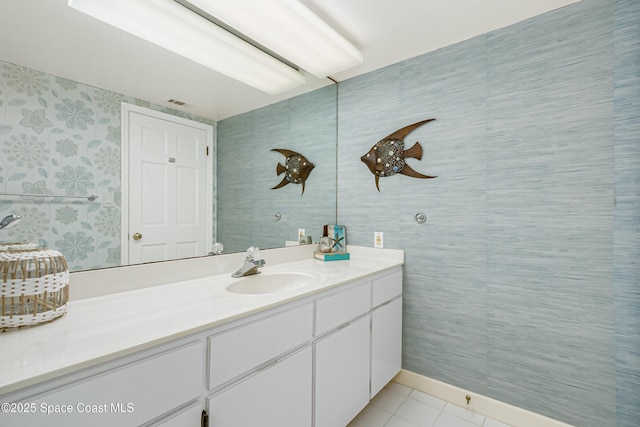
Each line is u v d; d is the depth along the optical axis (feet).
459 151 5.71
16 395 1.90
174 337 2.61
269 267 5.84
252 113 5.70
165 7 4.08
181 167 4.66
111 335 2.56
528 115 5.03
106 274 3.82
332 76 7.16
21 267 2.64
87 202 3.68
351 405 4.85
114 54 3.90
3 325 2.55
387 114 6.66
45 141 3.37
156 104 4.34
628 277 4.20
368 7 4.77
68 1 3.52
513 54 5.17
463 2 4.65
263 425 3.41
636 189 4.13
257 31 4.84
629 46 4.20
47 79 3.37
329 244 6.97
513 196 5.17
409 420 5.30
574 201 4.65
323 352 4.29
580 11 4.59
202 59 4.91
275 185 6.18
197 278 4.78
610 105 4.37
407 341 6.40
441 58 5.93
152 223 4.31
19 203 3.19
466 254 5.66
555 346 4.83
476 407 5.51
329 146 7.33
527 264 5.05
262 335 3.42
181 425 2.68
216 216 5.15
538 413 4.97
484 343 5.49
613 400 4.37
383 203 6.74
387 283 5.88
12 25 3.16
